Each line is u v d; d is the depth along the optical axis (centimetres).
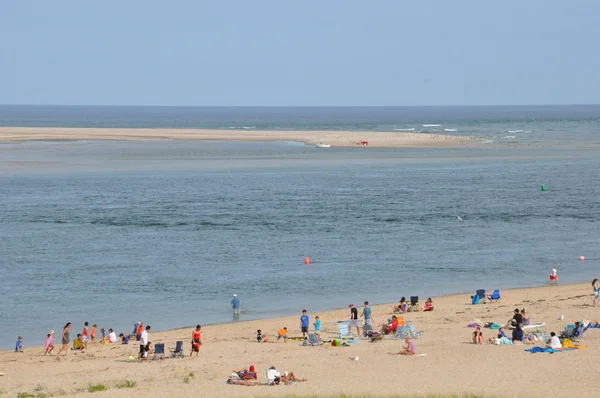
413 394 9419
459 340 12300
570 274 18412
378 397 9275
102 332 13600
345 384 10119
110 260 19650
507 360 11025
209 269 18788
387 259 19875
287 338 13075
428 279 17875
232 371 10994
